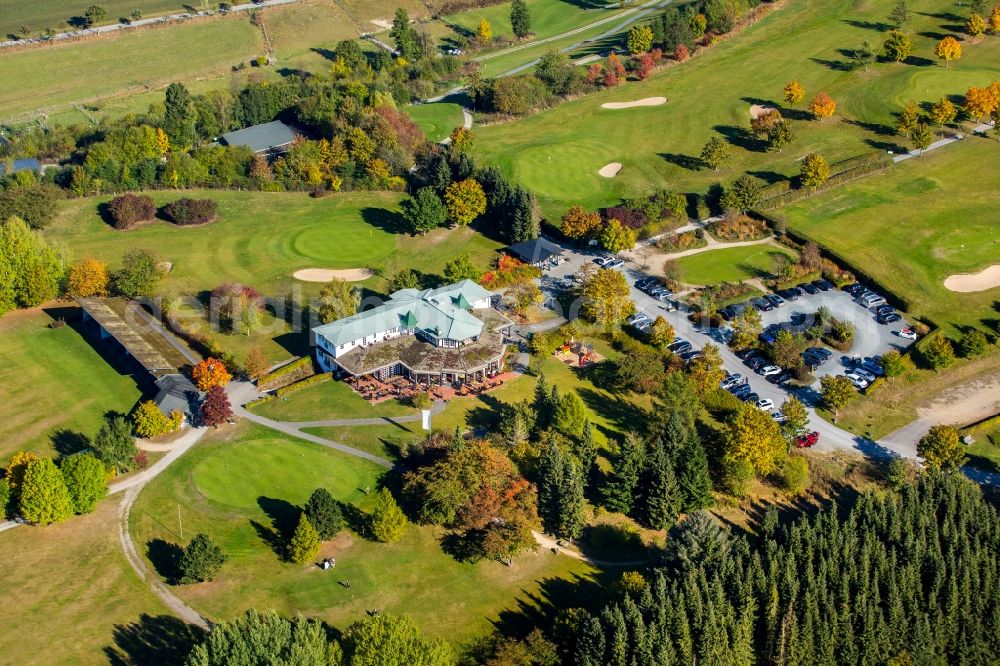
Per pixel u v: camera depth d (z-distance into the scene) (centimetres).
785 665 13500
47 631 13462
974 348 19488
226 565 14638
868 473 17050
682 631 13150
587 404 18150
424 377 18550
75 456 15538
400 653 12456
